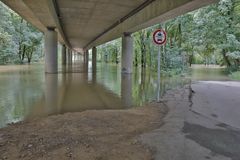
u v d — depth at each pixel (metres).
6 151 5.01
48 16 19.97
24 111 9.45
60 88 15.86
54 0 16.41
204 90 13.89
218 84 16.95
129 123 7.10
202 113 8.30
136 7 17.94
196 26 27.41
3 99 11.87
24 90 14.77
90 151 5.00
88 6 18.11
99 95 13.45
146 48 39.06
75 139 5.68
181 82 19.27
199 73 29.88
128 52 27.25
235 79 21.19
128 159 4.67
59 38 44.41
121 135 6.01
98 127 6.66
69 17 22.83
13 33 49.16
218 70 36.28
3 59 49.38
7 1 16.83
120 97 12.87
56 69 28.20
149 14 16.34
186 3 11.57
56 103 11.07
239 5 24.09
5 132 6.28
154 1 15.41
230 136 5.95
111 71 33.19
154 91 14.81
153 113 8.40
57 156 4.76
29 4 15.80
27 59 63.31
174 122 7.16
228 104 9.85
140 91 14.94
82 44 60.28
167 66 28.94
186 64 31.33
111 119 7.52
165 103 10.13
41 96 12.83
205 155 4.86
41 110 9.66
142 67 40.00
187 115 8.03
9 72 29.23
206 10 25.83
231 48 25.02
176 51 29.94
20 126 6.93
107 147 5.22
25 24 53.31
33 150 5.05
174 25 33.38
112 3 16.97
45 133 6.13
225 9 23.84
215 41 26.08
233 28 24.42
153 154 4.89
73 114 8.28
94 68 40.84
